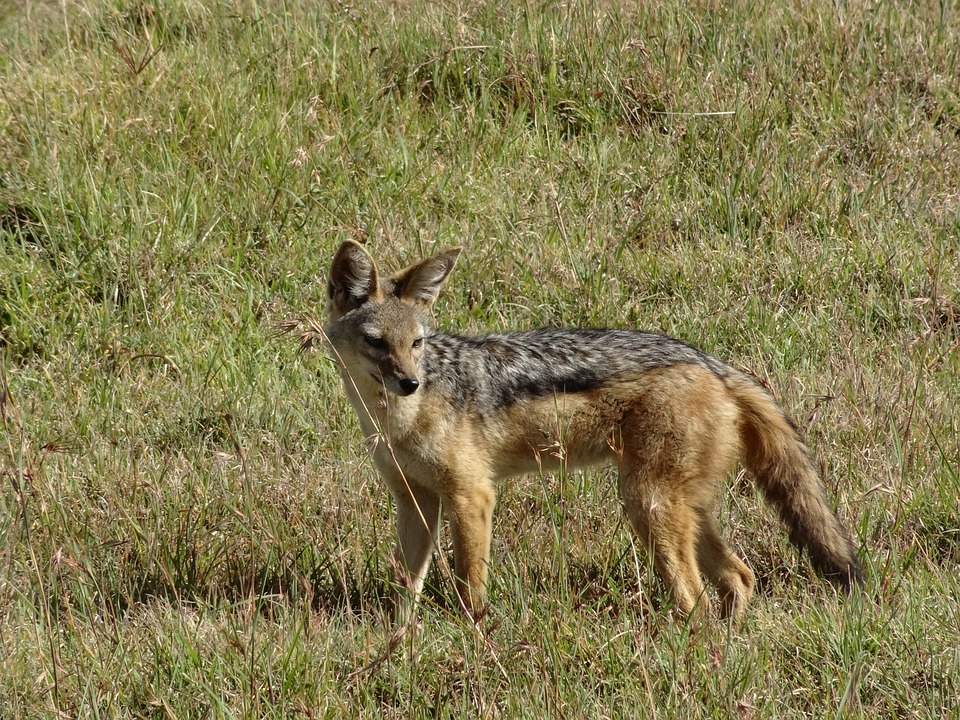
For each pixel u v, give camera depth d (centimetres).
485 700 1132
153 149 2220
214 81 2394
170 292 1983
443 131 2416
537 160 2348
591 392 1408
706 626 1209
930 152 2372
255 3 2692
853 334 1912
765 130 2392
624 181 2291
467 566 1389
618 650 1188
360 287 1434
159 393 1797
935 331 1923
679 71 2527
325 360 1848
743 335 1941
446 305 1997
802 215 2219
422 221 2205
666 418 1371
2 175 2102
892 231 2164
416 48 2559
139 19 2688
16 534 1425
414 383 1360
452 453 1391
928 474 1527
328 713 1115
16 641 1230
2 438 1653
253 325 1950
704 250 2125
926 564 1366
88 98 2297
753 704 1070
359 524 1435
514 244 2122
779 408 1424
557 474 1508
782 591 1388
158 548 1430
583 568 1400
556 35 2588
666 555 1366
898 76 2566
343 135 2309
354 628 1309
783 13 2686
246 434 1712
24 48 2655
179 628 1236
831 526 1360
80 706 1115
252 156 2225
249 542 1464
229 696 1144
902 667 1140
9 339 1905
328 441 1695
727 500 1535
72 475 1564
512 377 1430
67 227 2019
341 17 2647
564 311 1981
